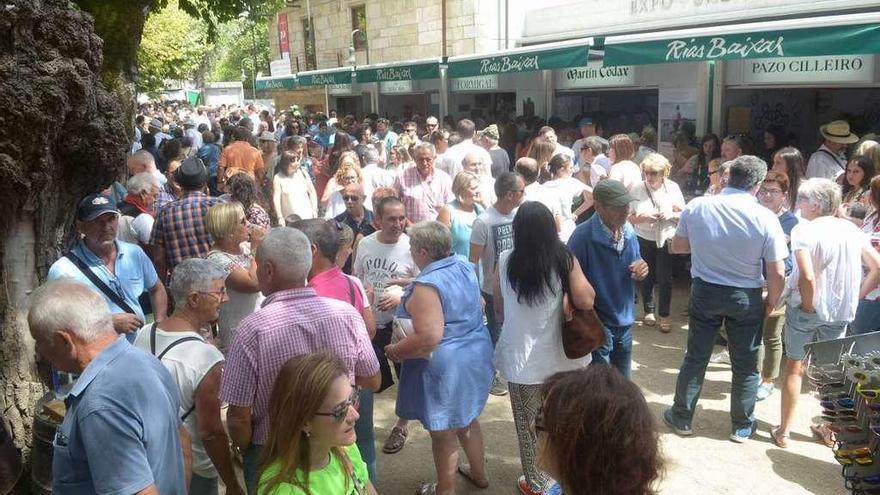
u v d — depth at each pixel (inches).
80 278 147.0
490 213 201.6
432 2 659.4
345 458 91.7
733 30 281.4
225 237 160.4
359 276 178.4
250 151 362.0
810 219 174.9
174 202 199.2
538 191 233.0
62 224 158.1
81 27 142.1
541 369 145.9
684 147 359.9
